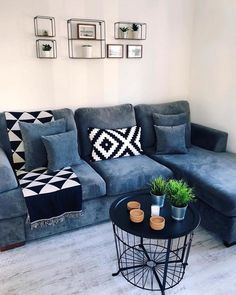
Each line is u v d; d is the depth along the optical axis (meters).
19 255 2.02
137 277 1.83
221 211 2.06
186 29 3.32
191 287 1.75
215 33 3.04
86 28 2.80
